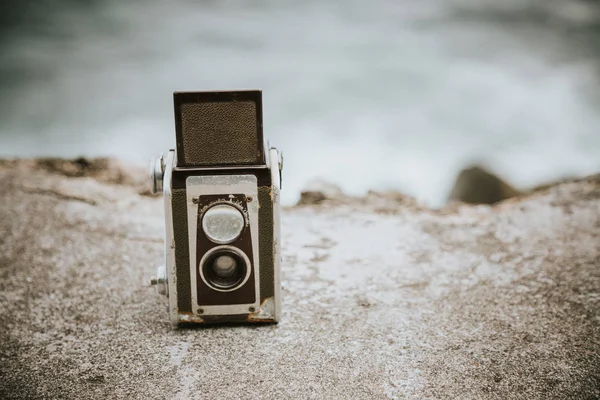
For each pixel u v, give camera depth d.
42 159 1.06
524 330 0.74
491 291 0.80
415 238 0.89
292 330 0.74
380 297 0.79
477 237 0.89
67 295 0.80
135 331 0.75
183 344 0.73
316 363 0.71
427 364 0.70
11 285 0.81
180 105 0.69
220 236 0.71
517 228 0.90
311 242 0.88
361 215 0.95
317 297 0.79
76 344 0.73
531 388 0.68
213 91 0.69
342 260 0.85
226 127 0.70
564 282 0.81
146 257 0.86
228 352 0.72
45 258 0.85
